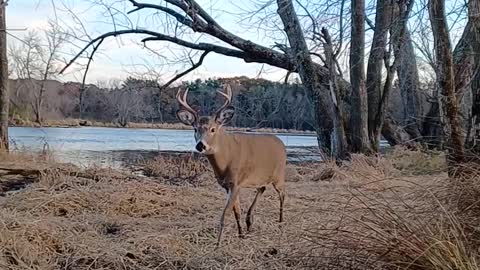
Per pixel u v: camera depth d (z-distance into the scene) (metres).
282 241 5.85
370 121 16.09
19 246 5.16
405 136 18.91
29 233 5.54
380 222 4.49
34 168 10.99
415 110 18.25
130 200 8.04
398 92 20.53
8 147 13.65
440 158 12.02
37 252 5.24
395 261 4.27
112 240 6.05
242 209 7.97
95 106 39.12
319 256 4.71
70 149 21.05
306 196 9.12
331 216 5.83
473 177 4.95
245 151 6.55
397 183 6.80
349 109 16.67
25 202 7.63
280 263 5.12
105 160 16.70
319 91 16.98
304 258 4.91
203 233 6.43
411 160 12.68
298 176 13.04
